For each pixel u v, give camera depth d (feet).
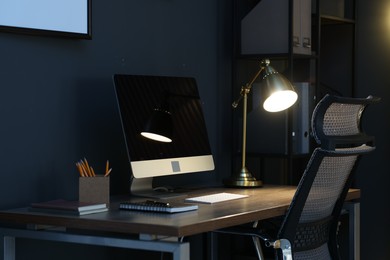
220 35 12.39
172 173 9.78
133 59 10.55
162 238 7.52
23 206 8.87
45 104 9.15
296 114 12.12
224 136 12.56
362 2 14.51
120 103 9.41
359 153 8.45
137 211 8.18
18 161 8.80
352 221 10.57
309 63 13.34
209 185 11.19
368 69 14.47
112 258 10.20
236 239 12.77
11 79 8.73
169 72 11.26
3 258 8.35
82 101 9.68
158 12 11.02
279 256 8.11
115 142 10.20
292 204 8.00
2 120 8.62
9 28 8.56
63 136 9.40
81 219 7.65
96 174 9.84
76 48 9.59
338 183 8.72
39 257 9.11
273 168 13.96
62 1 9.22
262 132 12.23
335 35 14.76
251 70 13.26
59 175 9.34
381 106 14.33
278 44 12.06
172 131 9.36
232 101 12.51
